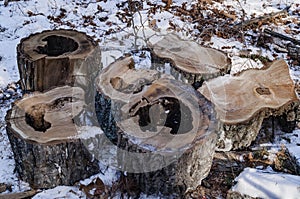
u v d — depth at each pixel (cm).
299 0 505
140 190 328
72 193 328
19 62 369
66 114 333
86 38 382
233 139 346
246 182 314
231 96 353
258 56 425
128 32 446
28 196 327
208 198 329
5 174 337
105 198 326
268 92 357
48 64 361
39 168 323
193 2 490
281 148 351
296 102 353
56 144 318
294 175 322
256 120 345
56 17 463
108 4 483
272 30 453
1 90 390
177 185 323
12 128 323
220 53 383
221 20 465
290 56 428
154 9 477
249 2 499
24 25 450
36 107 334
